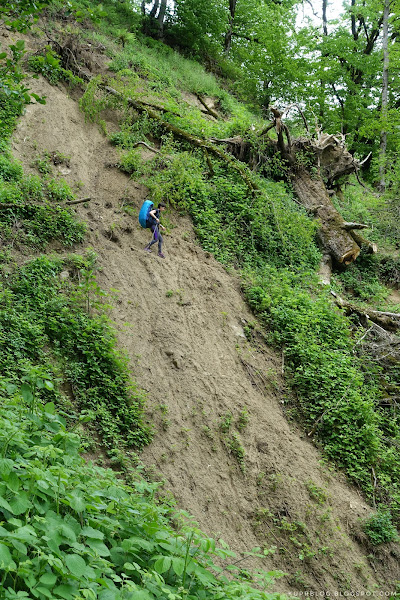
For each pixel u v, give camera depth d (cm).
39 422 504
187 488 840
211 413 981
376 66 2778
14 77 689
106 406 856
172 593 378
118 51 2166
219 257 1383
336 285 1625
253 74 2742
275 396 1111
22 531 331
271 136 2083
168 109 1770
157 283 1185
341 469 1030
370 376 1262
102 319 962
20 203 1127
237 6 3112
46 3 684
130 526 451
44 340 876
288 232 1557
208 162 1611
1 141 1283
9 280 957
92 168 1458
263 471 940
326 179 1909
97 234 1215
